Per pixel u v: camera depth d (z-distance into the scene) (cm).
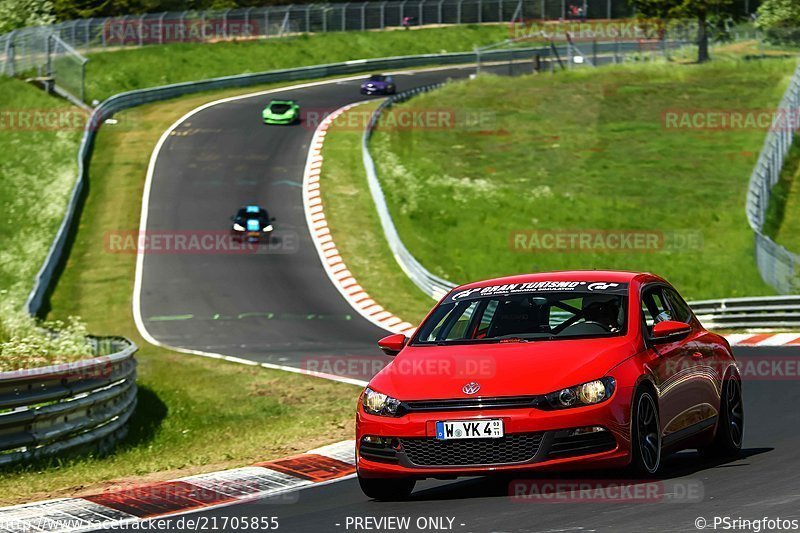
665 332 2481
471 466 2286
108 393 4200
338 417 4628
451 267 12125
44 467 3575
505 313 2598
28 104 17588
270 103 19250
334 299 10969
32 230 13250
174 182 15400
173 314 10519
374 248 12825
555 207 14125
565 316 2639
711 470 2581
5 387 3534
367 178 15412
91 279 11762
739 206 13900
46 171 15238
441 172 15762
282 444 3891
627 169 15825
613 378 2309
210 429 4778
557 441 2250
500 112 19262
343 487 2784
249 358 7762
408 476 2359
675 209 13950
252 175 15850
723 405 2819
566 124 18350
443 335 2612
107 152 16575
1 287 11638
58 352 5122
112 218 13875
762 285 10269
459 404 2303
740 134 17250
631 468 2317
